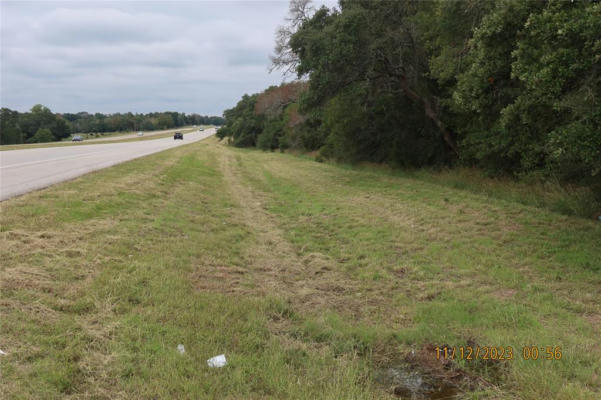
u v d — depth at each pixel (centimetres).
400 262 698
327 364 375
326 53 1741
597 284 573
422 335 436
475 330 448
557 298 527
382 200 1332
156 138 9325
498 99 1063
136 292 482
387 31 1831
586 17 682
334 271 657
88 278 507
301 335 432
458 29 1435
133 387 310
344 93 2044
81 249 608
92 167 1770
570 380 350
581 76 737
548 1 818
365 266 688
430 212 1106
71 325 390
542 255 709
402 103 2198
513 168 1548
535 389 337
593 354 386
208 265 630
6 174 1467
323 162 3153
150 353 359
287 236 889
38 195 967
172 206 1051
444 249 766
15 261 532
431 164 2152
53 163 1994
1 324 375
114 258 591
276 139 5734
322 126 3388
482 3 1245
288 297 533
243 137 7250
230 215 1074
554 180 1255
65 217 782
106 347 362
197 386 315
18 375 310
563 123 895
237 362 357
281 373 348
